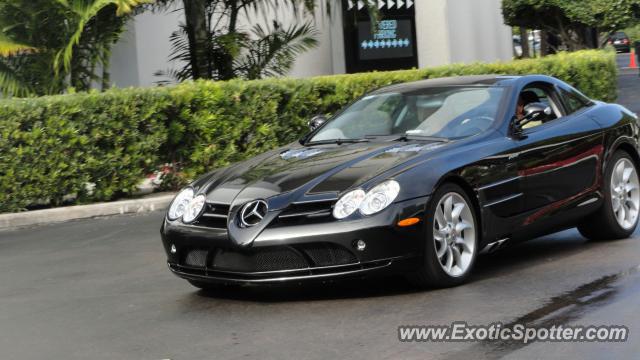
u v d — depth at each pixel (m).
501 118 6.86
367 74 14.41
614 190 7.71
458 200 6.30
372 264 5.84
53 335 5.79
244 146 13.34
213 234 6.11
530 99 7.36
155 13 17.70
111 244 9.51
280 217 5.92
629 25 20.88
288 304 6.13
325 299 6.18
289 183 6.13
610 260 6.95
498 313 5.52
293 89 13.58
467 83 7.29
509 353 4.73
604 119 7.71
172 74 17.70
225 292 6.70
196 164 13.06
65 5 12.92
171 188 13.09
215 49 15.77
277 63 15.95
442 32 22.44
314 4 16.27
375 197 5.87
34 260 8.86
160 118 12.57
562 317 5.35
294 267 5.89
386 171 6.05
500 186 6.58
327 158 6.48
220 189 6.40
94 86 17.25
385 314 5.66
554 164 7.07
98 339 5.61
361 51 21.25
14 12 13.11
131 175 12.41
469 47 23.81
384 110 7.23
